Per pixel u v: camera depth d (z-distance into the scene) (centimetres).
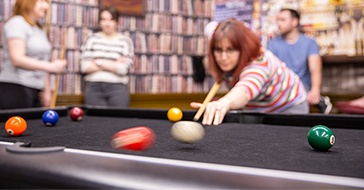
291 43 397
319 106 395
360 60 438
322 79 474
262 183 58
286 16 385
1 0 388
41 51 294
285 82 217
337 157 101
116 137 98
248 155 104
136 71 480
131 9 473
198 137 115
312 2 465
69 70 426
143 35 485
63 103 418
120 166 66
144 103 483
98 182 61
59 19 419
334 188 57
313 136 110
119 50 380
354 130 168
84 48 386
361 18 442
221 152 108
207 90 541
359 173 64
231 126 183
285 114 187
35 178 66
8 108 279
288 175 62
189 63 527
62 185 64
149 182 59
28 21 281
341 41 453
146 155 74
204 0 538
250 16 507
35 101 303
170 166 66
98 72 376
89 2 439
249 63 193
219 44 189
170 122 201
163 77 503
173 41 511
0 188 71
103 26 377
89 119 218
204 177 60
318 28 464
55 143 125
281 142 130
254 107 227
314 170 65
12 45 271
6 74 282
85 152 77
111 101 377
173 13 511
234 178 60
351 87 459
